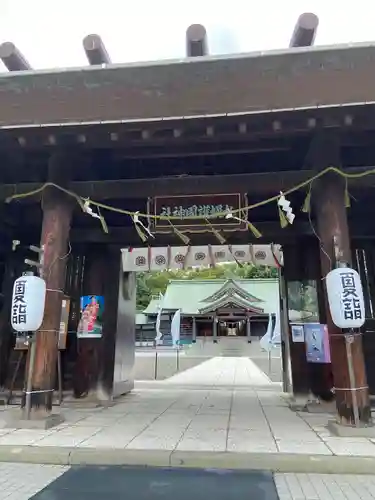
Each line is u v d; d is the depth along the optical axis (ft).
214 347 129.29
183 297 149.07
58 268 21.34
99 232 29.76
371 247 28.07
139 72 17.48
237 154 23.75
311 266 28.48
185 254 30.14
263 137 20.81
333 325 19.06
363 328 27.02
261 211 28.32
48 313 20.57
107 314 29.89
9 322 30.25
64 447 15.71
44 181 25.36
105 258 30.63
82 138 20.42
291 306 28.58
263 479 13.28
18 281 19.90
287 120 18.86
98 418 22.22
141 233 23.82
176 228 22.63
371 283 27.55
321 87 17.03
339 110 17.84
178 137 19.99
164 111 17.93
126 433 18.28
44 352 20.18
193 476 13.53
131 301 34.73
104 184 22.35
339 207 20.03
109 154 23.39
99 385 28.71
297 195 25.27
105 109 18.12
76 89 17.99
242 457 14.57
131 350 35.14
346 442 16.52
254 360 97.04
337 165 20.36
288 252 29.35
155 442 16.61
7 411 23.93
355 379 18.25
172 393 34.96
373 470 13.85
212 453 14.99
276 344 92.58
